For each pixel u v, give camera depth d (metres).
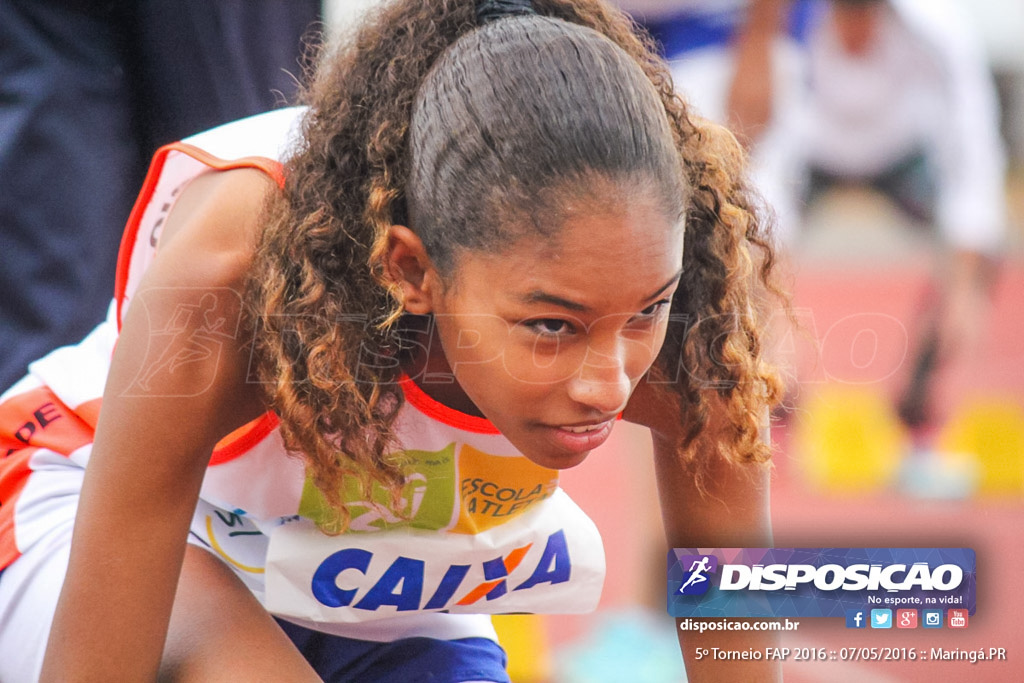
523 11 5.21
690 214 5.45
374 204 4.94
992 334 24.75
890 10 14.27
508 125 4.61
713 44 12.13
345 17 6.78
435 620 6.74
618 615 11.56
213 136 5.75
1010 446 16.41
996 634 12.08
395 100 5.04
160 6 8.70
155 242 6.05
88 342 6.84
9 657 6.05
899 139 15.08
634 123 4.61
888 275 30.02
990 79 35.19
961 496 15.82
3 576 6.25
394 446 5.51
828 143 14.98
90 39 8.66
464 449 5.67
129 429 5.20
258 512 6.05
